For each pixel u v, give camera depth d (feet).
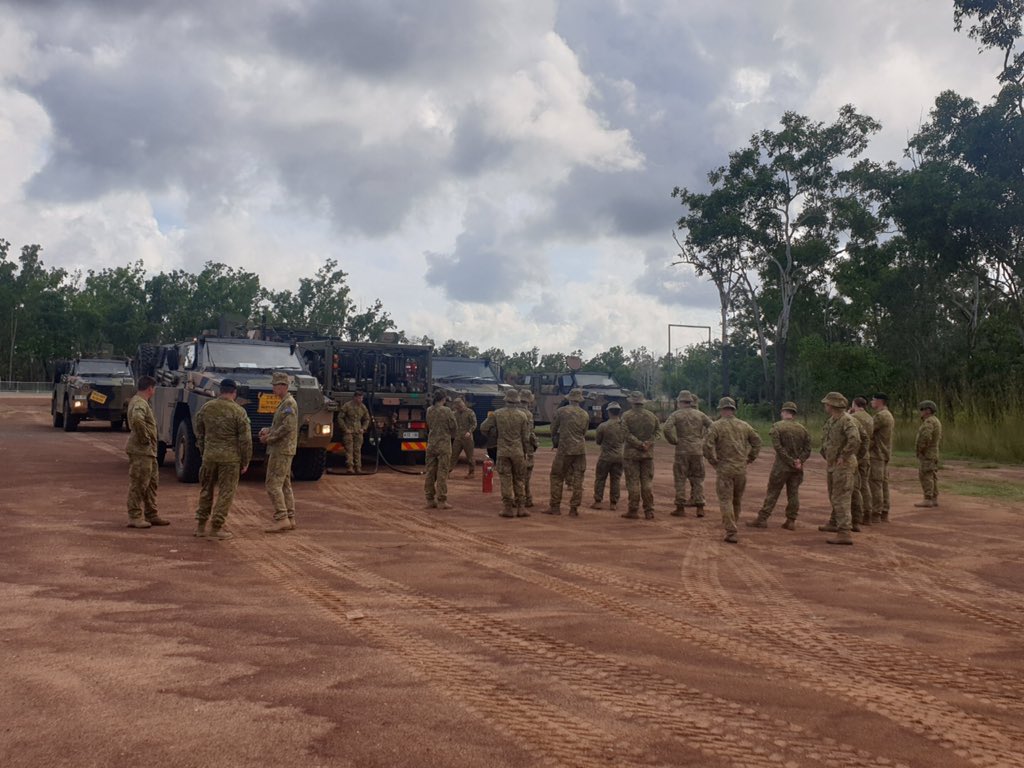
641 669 17.71
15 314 276.00
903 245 136.26
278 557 28.27
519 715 14.88
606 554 30.55
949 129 100.89
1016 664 18.88
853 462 34.12
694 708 15.55
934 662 18.86
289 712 14.65
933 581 27.55
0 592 22.34
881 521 40.60
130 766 12.39
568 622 21.21
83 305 291.17
